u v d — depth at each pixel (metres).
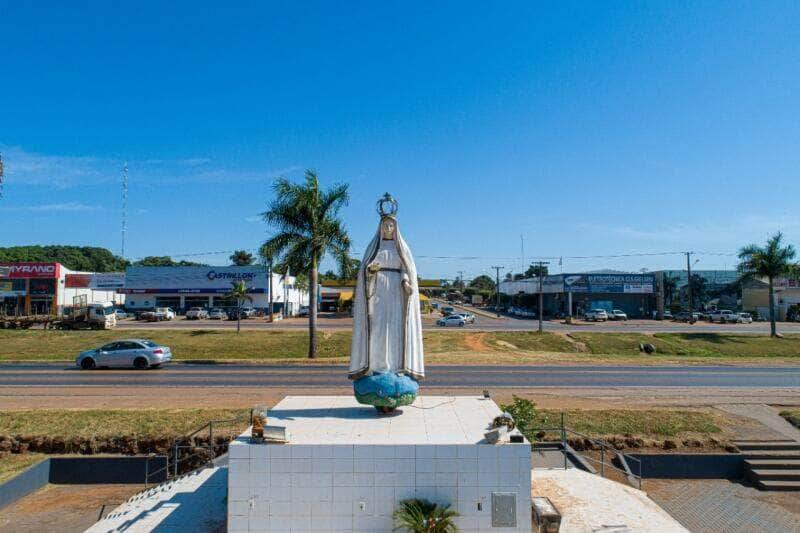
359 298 14.07
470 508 11.34
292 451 11.41
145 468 17.94
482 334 50.34
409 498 11.34
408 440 11.82
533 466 17.38
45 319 54.38
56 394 24.72
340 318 73.75
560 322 70.50
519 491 11.36
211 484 15.55
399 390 13.59
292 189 35.69
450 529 11.19
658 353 47.66
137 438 19.08
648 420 20.55
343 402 15.64
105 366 32.94
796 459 18.17
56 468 17.91
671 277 94.75
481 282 199.25
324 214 36.16
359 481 11.37
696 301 93.69
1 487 16.05
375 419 13.58
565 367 33.25
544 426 19.86
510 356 37.31
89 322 53.31
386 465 11.38
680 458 18.17
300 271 36.91
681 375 30.56
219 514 13.57
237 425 19.88
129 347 33.09
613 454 18.86
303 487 11.36
